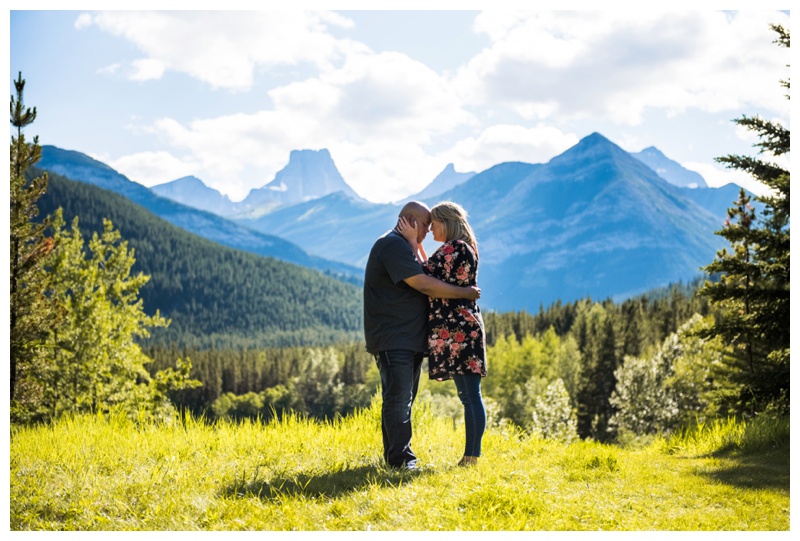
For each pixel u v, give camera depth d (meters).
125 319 28.12
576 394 66.00
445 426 8.02
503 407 69.50
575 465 6.22
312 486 5.14
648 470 6.39
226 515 4.54
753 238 13.92
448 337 5.75
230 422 7.59
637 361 51.16
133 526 4.41
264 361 121.69
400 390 5.78
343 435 7.04
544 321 119.88
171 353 110.38
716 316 42.91
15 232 15.59
